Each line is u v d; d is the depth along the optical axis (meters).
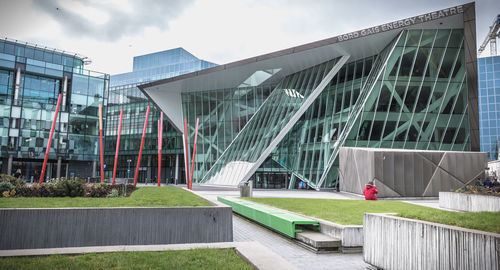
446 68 29.25
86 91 51.38
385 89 29.77
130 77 91.19
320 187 32.44
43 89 48.25
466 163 24.45
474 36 27.64
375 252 6.57
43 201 11.47
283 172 41.78
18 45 49.62
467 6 27.27
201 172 45.94
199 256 5.79
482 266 4.36
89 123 51.25
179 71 84.94
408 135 29.78
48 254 5.73
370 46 31.27
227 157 42.03
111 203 10.87
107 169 69.44
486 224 5.25
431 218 6.00
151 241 8.55
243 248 6.30
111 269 5.02
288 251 8.45
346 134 30.69
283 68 38.12
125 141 67.31
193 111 48.00
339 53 32.88
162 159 65.06
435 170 24.22
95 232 8.27
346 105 33.22
